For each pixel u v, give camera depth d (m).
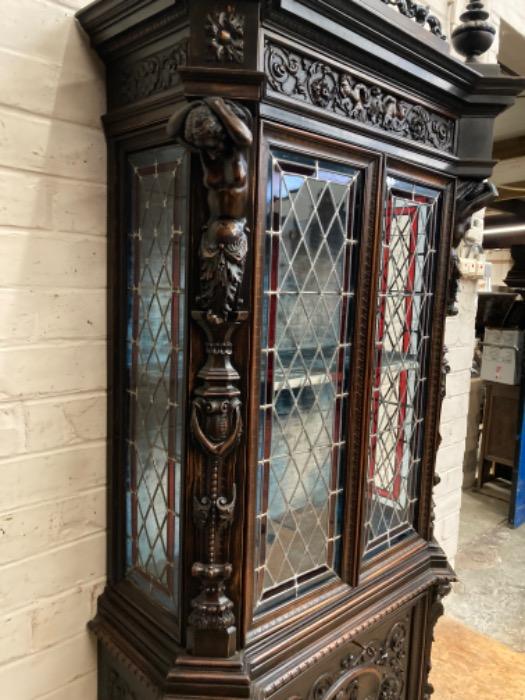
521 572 2.34
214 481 0.69
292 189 0.71
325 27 0.66
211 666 0.72
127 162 0.81
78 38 0.79
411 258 0.94
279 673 0.75
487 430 3.26
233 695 0.71
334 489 0.87
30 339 0.79
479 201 0.97
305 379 0.79
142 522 0.85
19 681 0.84
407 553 1.02
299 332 0.77
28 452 0.81
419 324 0.98
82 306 0.84
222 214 0.62
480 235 1.72
